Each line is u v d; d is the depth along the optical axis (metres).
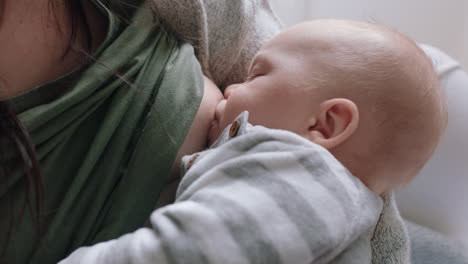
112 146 0.48
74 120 0.46
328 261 0.43
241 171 0.44
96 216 0.48
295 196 0.42
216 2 0.65
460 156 0.84
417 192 0.91
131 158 0.48
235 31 0.67
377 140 0.51
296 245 0.40
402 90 0.51
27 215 0.45
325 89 0.51
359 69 0.51
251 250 0.39
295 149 0.45
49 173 0.46
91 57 0.47
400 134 0.51
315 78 0.51
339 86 0.51
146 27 0.54
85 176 0.47
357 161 0.51
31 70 0.48
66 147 0.47
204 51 0.64
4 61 0.46
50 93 0.46
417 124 0.51
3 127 0.41
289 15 1.25
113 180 0.48
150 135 0.49
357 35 0.53
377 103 0.50
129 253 0.40
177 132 0.50
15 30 0.47
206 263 0.39
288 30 0.57
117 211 0.48
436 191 0.89
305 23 0.58
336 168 0.46
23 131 0.41
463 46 1.16
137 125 0.49
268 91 0.52
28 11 0.47
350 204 0.44
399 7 1.17
